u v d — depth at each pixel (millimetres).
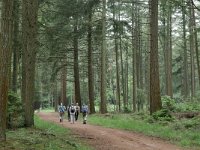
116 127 25641
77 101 44906
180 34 57875
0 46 12555
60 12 36062
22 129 18766
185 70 49688
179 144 16984
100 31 41406
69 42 43656
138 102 48156
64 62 45969
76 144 15305
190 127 21641
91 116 37438
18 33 28094
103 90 40625
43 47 37031
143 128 23000
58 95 77625
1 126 12750
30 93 20344
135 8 48094
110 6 41031
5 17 12594
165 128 22062
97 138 18922
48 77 53812
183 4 25594
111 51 65688
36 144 13664
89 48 44125
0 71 12477
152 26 27188
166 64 50375
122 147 15859
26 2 20672
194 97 41344
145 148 15633
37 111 63594
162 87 70375
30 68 20406
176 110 29859
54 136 17000
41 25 30219
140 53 53750
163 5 27281
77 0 36125
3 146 12219
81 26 39625
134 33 49500
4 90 12547
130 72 76188
